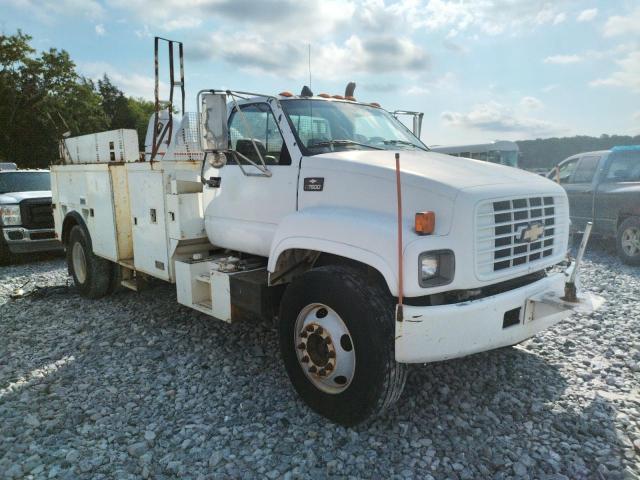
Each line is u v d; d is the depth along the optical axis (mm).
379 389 3107
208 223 4898
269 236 4203
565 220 3971
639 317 5562
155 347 4887
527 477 2826
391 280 2986
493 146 23188
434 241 3021
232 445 3191
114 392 3934
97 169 6078
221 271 4316
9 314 6223
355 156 3762
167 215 4973
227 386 4023
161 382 4109
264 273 4219
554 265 4074
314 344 3469
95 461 3010
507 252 3381
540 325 3619
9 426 3441
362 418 3219
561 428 3307
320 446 3168
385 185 3400
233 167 4543
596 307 3334
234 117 4555
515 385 3943
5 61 40500
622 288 6965
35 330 5543
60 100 42250
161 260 5160
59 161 7656
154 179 5086
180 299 4867
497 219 3287
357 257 3182
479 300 3203
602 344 4773
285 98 4297
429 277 2992
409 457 3037
